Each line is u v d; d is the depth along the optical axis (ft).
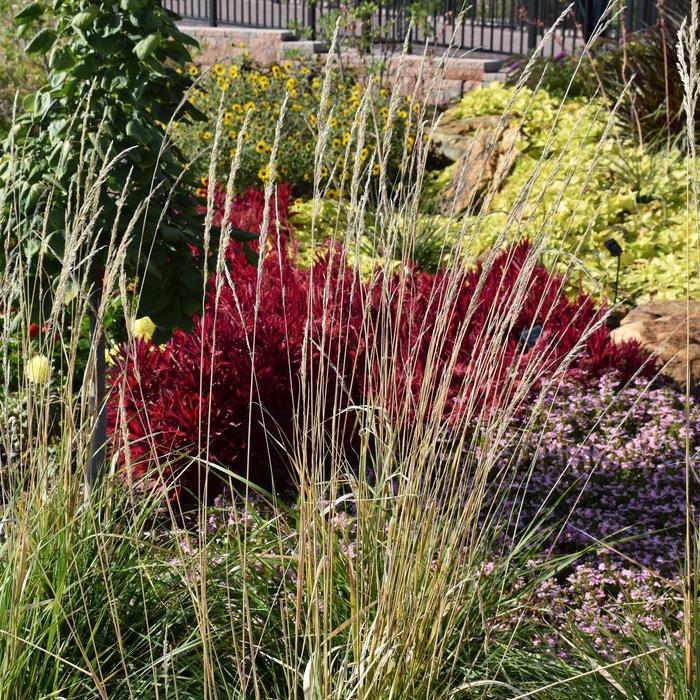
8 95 37.99
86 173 12.28
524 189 8.72
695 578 7.77
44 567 8.97
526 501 13.08
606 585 11.39
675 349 17.34
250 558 9.71
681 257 23.52
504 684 8.12
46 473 9.35
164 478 13.75
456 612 8.88
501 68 41.63
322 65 39.88
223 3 60.29
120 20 12.34
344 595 9.61
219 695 8.95
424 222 25.82
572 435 14.79
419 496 8.51
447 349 15.80
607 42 35.99
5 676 7.94
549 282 9.42
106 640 9.17
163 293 12.85
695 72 7.18
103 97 12.74
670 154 27.96
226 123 32.40
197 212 13.64
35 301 12.15
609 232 24.86
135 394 14.43
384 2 43.21
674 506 12.55
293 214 28.25
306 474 8.54
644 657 8.83
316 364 15.11
